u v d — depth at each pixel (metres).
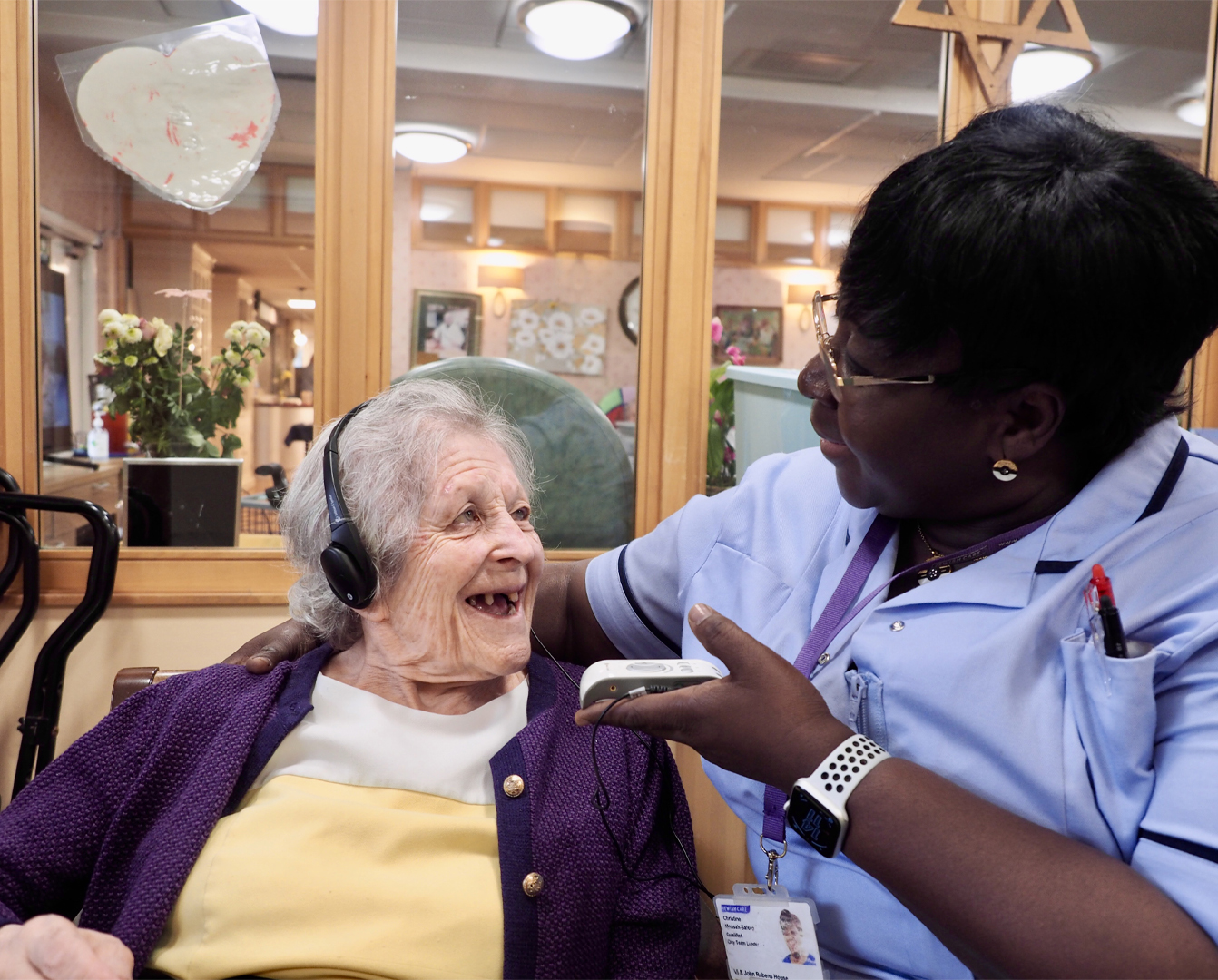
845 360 0.65
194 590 1.65
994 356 0.57
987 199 0.54
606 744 0.88
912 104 2.07
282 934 0.72
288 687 0.87
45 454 1.67
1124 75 1.88
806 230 2.56
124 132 1.67
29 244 1.60
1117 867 0.53
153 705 0.88
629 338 2.71
